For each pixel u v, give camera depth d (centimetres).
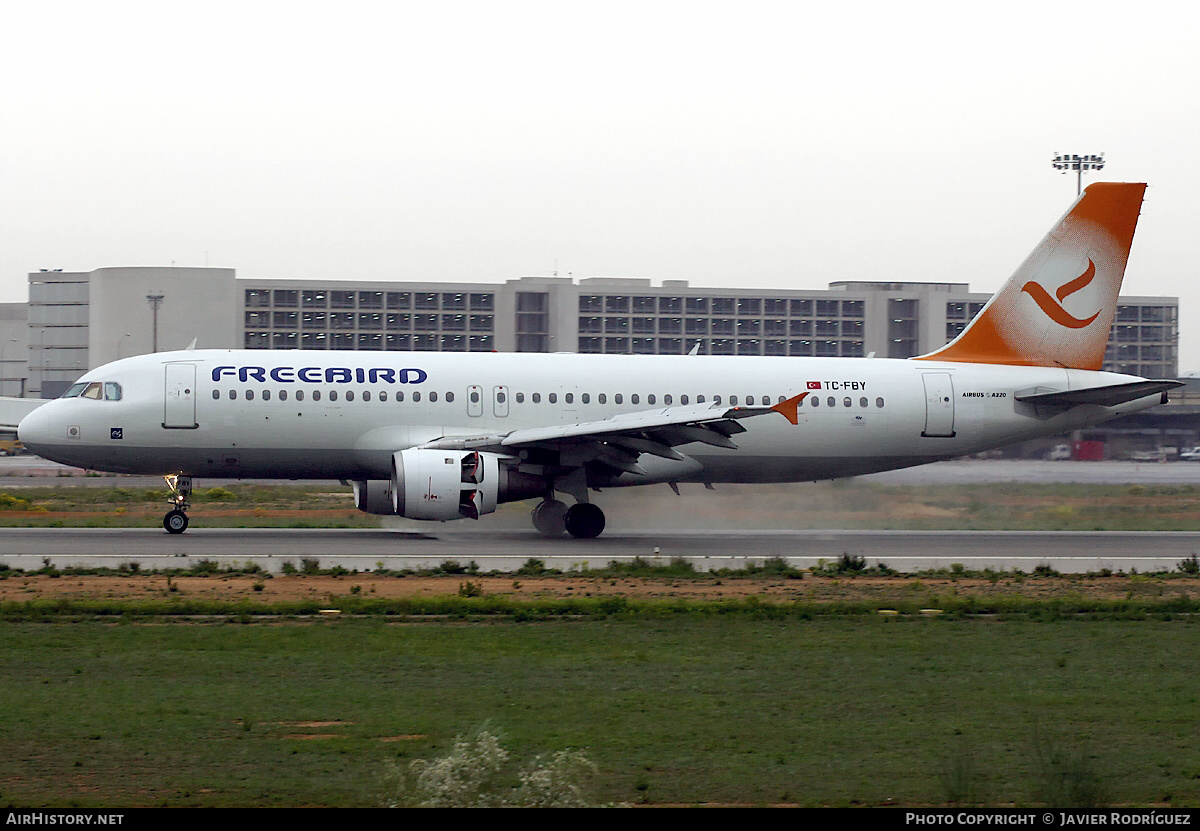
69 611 8669
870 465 15588
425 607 9075
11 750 5341
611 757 5356
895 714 6241
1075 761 5119
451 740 5534
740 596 10062
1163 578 11638
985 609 9544
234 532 14575
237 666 7094
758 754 5450
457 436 14038
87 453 13625
